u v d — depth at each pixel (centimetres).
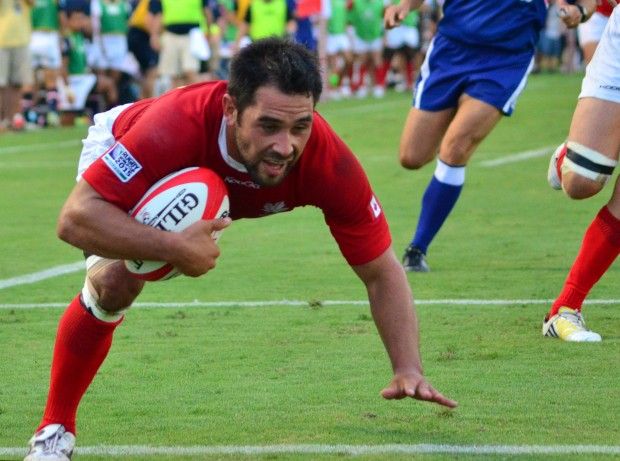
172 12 4950
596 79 1513
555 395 1302
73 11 5122
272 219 2738
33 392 1355
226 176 1026
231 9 6141
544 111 4991
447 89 2066
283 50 960
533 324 1662
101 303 1074
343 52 6625
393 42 6719
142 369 1445
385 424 1205
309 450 1118
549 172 1608
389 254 1092
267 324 1684
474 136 2034
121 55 5256
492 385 1348
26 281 2045
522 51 2052
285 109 952
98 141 1098
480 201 2941
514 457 1089
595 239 1557
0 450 1135
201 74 5056
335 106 5756
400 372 1059
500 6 2025
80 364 1087
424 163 2105
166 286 1978
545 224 2595
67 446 1090
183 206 980
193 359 1491
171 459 1100
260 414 1248
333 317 1723
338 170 1041
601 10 2364
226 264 2178
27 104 5016
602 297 1836
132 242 972
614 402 1274
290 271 2100
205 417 1242
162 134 990
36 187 3309
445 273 2058
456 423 1204
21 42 4781
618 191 1541
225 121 1002
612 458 1084
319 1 5944
